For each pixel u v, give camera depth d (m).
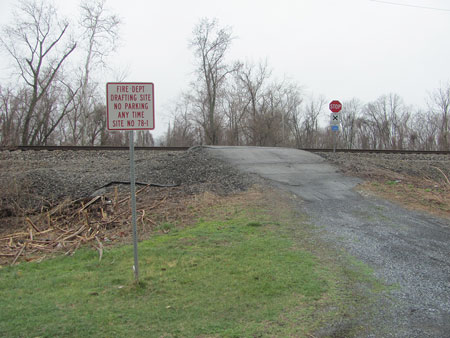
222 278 4.81
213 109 39.09
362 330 3.60
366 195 9.53
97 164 13.77
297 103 52.44
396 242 6.18
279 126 43.50
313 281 4.71
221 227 7.11
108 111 4.45
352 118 65.50
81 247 6.39
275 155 14.72
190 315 3.87
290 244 6.10
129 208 8.70
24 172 11.59
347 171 12.36
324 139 60.69
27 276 5.01
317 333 3.55
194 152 14.70
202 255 5.65
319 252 5.74
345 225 7.14
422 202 8.86
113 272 5.08
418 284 4.64
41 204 9.76
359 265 5.24
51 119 34.78
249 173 11.63
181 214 8.12
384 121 60.94
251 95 43.56
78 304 4.11
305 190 9.98
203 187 10.25
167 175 11.55
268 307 4.06
